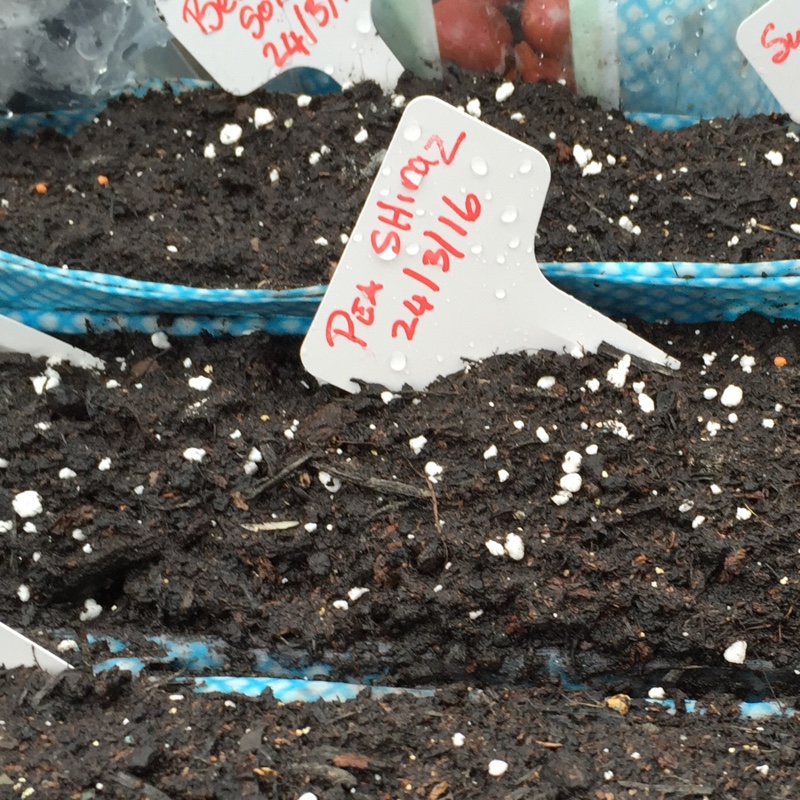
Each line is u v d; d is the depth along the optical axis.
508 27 0.39
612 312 0.37
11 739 0.32
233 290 0.36
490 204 0.34
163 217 0.38
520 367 0.36
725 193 0.37
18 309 0.37
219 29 0.37
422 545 0.35
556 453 0.35
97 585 0.35
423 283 0.35
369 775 0.32
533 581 0.35
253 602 0.35
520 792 0.32
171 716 0.33
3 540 0.35
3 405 0.36
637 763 0.32
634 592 0.34
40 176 0.38
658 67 0.39
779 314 0.37
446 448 0.36
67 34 0.38
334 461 0.36
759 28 0.36
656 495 0.35
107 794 0.31
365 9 0.38
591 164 0.38
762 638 0.34
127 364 0.37
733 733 0.33
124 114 0.39
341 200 0.38
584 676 0.34
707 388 0.36
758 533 0.35
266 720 0.33
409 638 0.35
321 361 0.36
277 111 0.39
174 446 0.36
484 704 0.34
